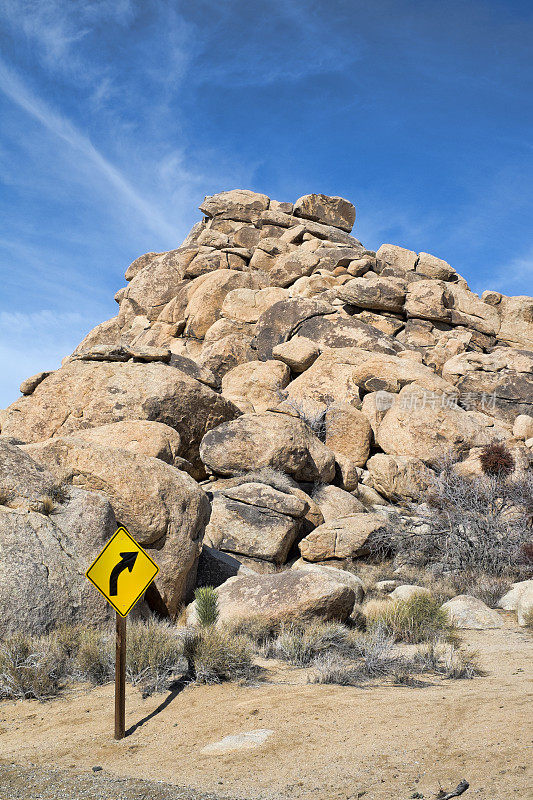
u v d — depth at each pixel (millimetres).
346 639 9594
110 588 6422
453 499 17969
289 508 16969
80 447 12141
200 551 12930
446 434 23750
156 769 5359
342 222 47625
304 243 42688
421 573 16281
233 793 4680
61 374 23234
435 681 7887
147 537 11703
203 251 44438
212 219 49625
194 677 8180
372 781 4605
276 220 46000
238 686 7875
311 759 5234
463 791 4215
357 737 5629
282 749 5547
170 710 7039
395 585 14711
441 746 5141
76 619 9492
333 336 31766
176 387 21812
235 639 8695
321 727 6020
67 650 8820
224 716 6637
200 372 25594
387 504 22109
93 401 22094
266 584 10695
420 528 18141
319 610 10109
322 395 27766
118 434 17812
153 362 23984
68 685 8234
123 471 11914
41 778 5172
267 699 7145
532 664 8508
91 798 4637
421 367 27531
